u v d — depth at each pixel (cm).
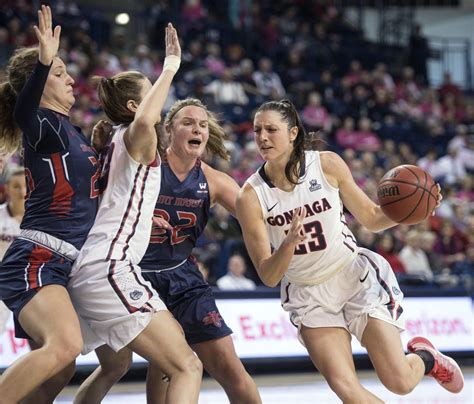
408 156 1512
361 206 486
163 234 490
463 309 952
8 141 455
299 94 1625
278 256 436
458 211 1304
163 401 499
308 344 472
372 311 468
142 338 419
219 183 514
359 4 2159
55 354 399
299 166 473
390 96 1753
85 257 425
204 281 505
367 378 842
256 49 1780
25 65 441
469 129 1812
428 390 752
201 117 491
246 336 857
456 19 2317
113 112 460
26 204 436
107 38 1625
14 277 418
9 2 1493
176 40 440
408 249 1074
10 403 395
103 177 439
